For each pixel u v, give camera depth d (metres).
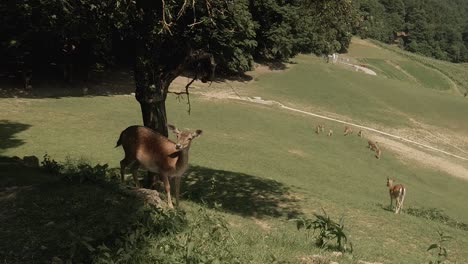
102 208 8.27
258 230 11.85
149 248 6.71
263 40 53.78
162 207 9.38
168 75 14.62
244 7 39.12
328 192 20.36
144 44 14.52
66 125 25.42
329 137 34.97
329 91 51.84
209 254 6.88
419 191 26.50
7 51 32.31
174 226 7.82
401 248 13.38
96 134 24.19
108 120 27.91
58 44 34.97
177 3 16.92
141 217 7.81
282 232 11.88
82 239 6.43
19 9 29.22
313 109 44.91
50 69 38.91
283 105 44.22
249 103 42.06
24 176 10.04
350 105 48.22
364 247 12.23
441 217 20.48
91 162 17.50
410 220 17.20
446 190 28.70
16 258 6.36
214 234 8.09
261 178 20.41
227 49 41.47
